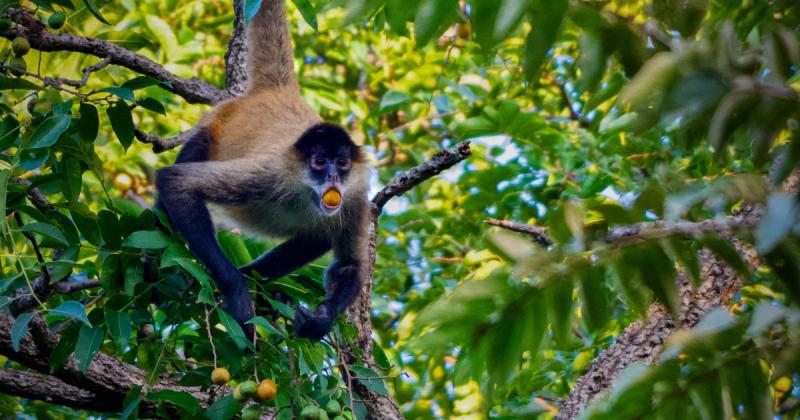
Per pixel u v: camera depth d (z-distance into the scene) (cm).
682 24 477
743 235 529
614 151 1408
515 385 1143
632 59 482
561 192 1504
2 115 928
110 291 875
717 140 454
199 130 1323
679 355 550
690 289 945
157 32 1659
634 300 567
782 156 483
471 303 548
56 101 960
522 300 550
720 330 529
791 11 553
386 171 1555
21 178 939
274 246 1341
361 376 927
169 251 861
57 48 1081
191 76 1650
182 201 1155
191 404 828
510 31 455
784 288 507
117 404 962
